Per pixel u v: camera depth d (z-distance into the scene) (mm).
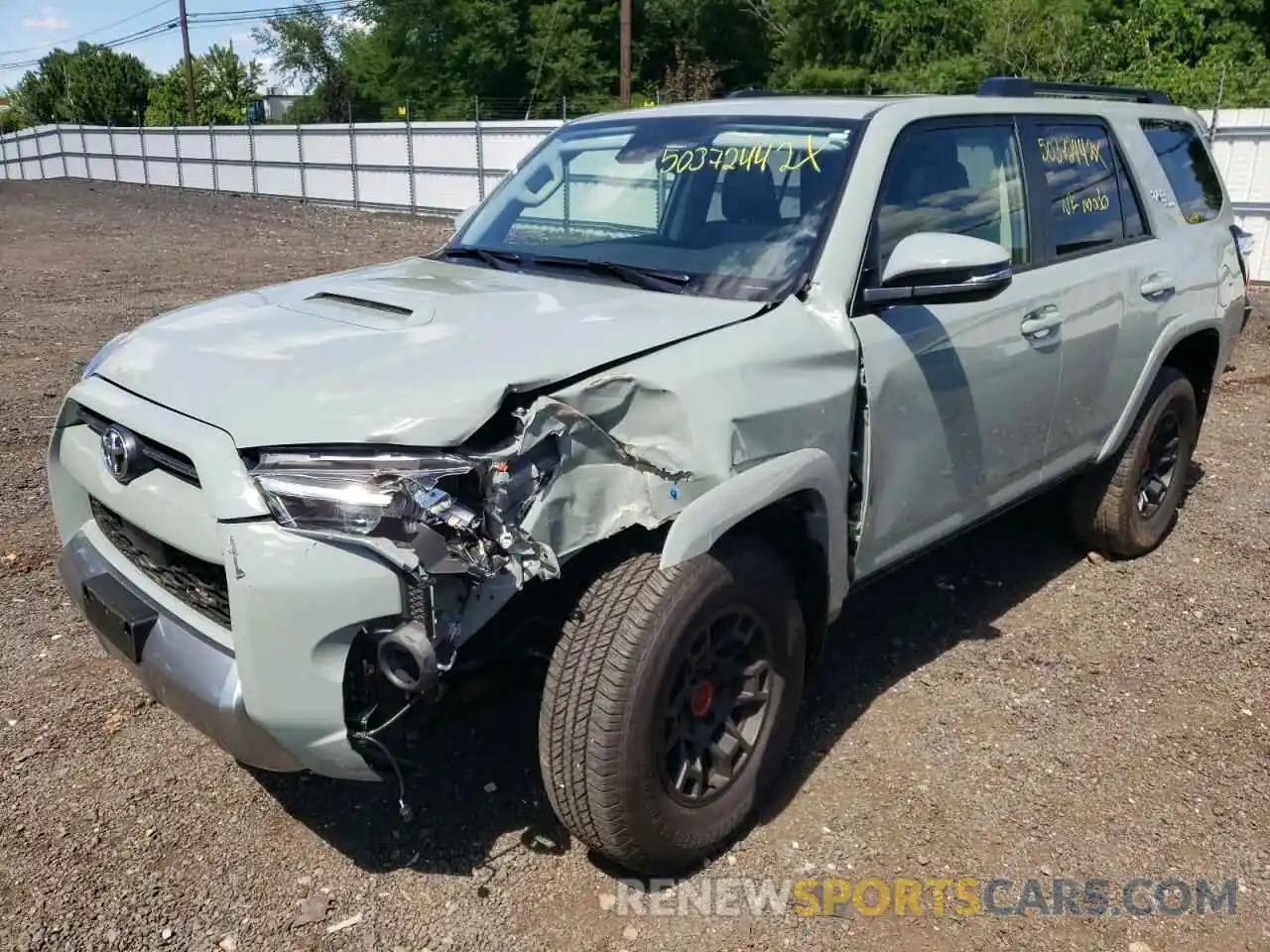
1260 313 11562
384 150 26734
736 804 3029
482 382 2549
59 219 23188
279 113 64188
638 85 43688
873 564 3439
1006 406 3840
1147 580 4891
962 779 3422
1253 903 2922
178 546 2639
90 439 3094
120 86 62906
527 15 44281
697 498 2693
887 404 3283
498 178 24141
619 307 3100
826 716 3754
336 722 2504
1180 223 4984
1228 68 24453
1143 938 2793
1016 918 2854
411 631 2389
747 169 3627
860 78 33312
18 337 9758
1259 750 3604
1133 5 29141
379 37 48031
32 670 3979
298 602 2420
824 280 3227
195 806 3256
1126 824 3227
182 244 18375
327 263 15883
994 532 5402
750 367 2869
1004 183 3979
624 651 2619
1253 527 5512
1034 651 4230
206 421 2598
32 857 3014
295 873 2988
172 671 2668
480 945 2746
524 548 2479
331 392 2574
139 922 2795
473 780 3383
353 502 2404
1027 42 27781
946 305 3520
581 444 2590
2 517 5406
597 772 2654
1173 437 5133
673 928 2809
